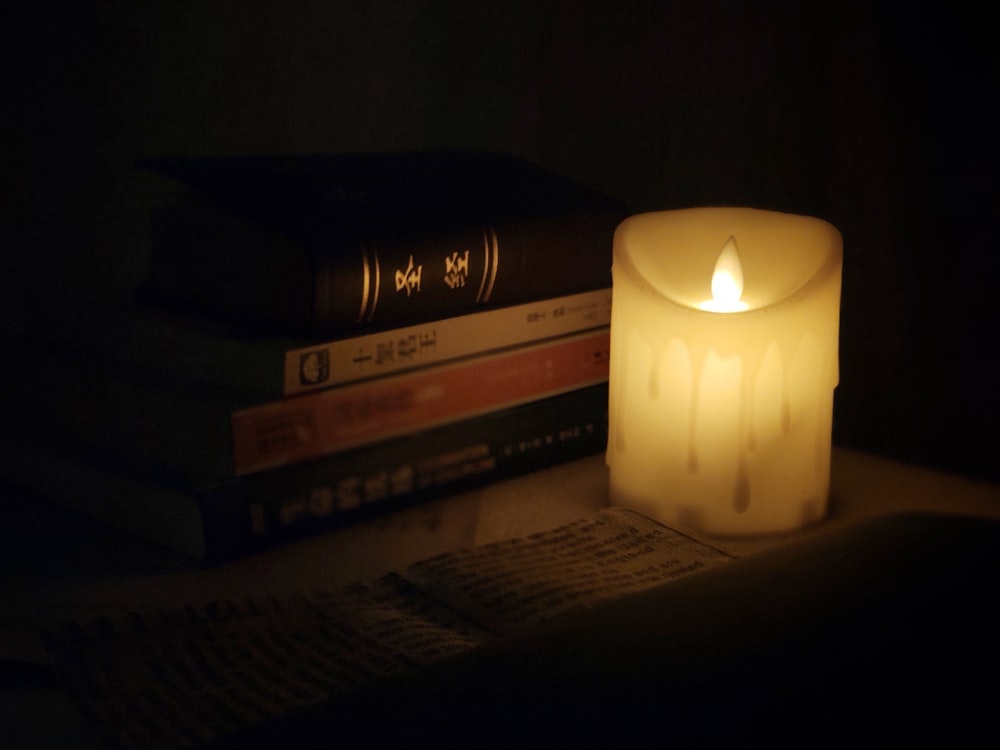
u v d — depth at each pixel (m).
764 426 0.58
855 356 0.73
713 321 0.57
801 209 0.73
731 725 0.41
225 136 0.69
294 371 0.57
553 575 0.55
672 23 0.74
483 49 0.74
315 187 0.63
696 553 0.57
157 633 0.51
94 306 0.63
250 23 0.68
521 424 0.64
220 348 0.58
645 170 0.75
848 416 0.74
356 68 0.71
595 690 0.42
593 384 0.66
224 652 0.50
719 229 0.62
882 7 0.70
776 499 0.59
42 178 0.65
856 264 0.73
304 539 0.59
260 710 0.47
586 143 0.75
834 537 0.47
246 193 0.61
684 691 0.42
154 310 0.62
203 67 0.68
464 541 0.59
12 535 0.59
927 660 0.43
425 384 0.61
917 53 0.69
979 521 0.47
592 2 0.75
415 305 0.60
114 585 0.55
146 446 0.59
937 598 0.44
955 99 0.69
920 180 0.70
